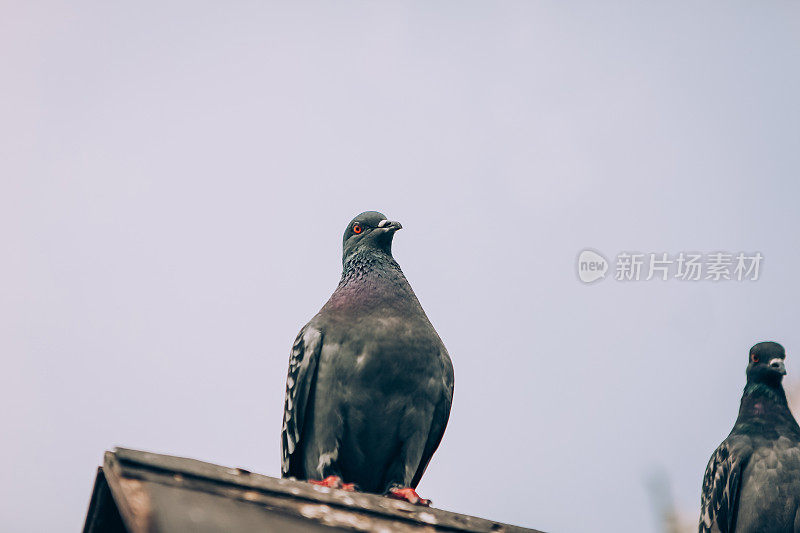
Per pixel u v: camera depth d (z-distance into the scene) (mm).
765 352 15258
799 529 14258
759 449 14672
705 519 14969
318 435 12461
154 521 6090
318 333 12602
